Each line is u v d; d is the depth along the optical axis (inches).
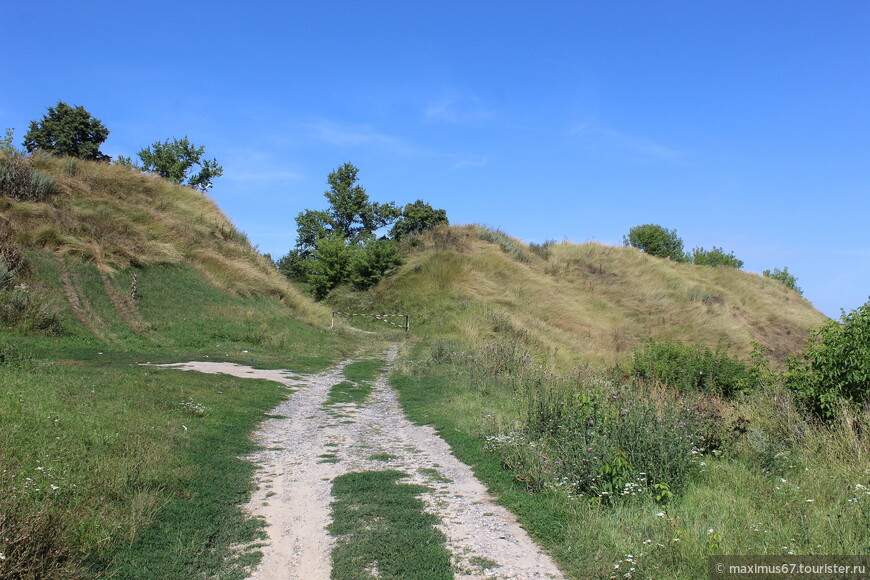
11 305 628.1
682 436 261.9
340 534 206.4
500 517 222.1
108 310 737.0
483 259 1565.0
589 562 175.5
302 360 747.4
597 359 993.5
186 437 312.5
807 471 246.4
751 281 1932.8
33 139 1590.8
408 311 1350.9
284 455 316.8
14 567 148.7
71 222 840.3
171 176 1749.5
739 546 171.5
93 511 194.2
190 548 187.2
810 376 336.2
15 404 289.4
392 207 2583.7
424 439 362.6
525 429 338.3
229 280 994.1
